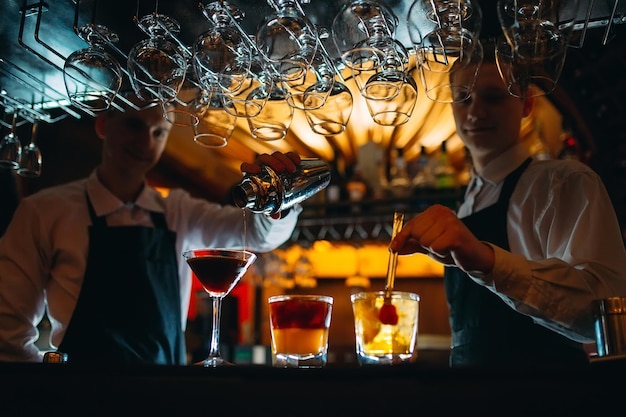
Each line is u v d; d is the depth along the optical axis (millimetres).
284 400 823
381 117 1316
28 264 1998
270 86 1386
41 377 891
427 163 3785
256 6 1449
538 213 1742
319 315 1188
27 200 2086
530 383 781
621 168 2834
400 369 813
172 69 1348
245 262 1361
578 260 1491
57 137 3189
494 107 1842
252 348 3764
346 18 1256
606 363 774
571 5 1204
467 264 1351
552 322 1426
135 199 2213
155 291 2000
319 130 1393
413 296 1171
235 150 4125
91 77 1368
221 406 835
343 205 3775
